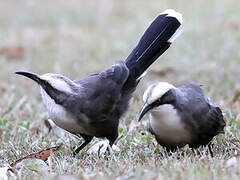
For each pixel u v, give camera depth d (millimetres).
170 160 9672
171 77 18578
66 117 10172
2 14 30016
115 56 21234
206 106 10578
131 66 10883
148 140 11227
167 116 10250
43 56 21812
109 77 10539
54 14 29438
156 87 10219
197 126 10438
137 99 15188
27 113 14398
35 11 30516
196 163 9422
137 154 10500
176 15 11164
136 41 23344
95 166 9711
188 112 10344
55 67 19922
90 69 19531
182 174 8633
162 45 11031
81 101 10180
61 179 8789
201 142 10734
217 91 15906
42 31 26375
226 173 8734
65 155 10758
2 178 9359
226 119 12602
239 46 21375
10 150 11125
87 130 10461
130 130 12148
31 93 17094
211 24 25281
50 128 12875
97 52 21969
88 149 11180
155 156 10297
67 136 11922
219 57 19984
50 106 10227
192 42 22516
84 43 23688
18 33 25953
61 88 10086
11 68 20250
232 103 14289
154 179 8453
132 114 13461
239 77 17609
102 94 10367
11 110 14477
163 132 10438
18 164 10086
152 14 28500
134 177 8602
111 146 10781
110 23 27594
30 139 11820
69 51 22438
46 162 10406
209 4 29656
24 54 22344
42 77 10102
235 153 10266
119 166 9398
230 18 26031
